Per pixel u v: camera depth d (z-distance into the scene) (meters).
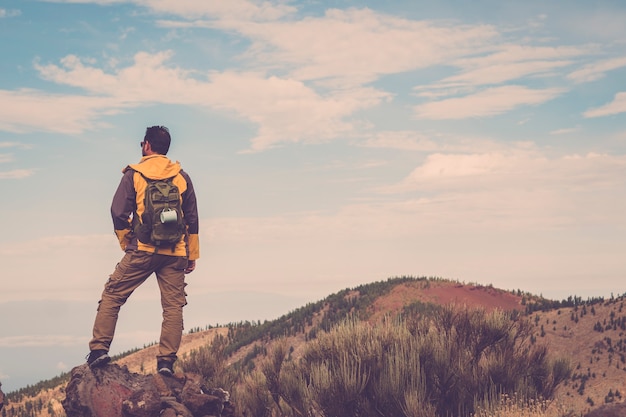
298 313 59.25
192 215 6.52
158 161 6.30
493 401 8.53
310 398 9.77
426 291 59.22
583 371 33.53
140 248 6.07
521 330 10.85
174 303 6.51
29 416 44.88
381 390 9.12
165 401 6.02
